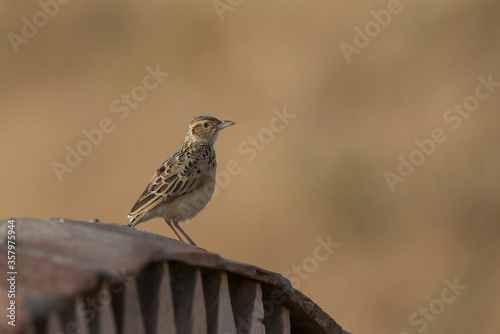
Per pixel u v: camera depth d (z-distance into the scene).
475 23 20.86
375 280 17.05
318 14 21.42
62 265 2.82
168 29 21.89
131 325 3.04
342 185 17.97
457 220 17.75
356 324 16.64
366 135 18.84
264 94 19.77
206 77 20.52
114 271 2.89
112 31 22.38
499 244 17.39
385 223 17.77
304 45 20.81
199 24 21.70
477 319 16.44
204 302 3.64
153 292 3.28
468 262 17.22
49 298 2.61
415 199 18.12
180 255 3.35
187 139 10.05
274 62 20.48
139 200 9.39
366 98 19.62
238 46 21.09
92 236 3.18
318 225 17.45
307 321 4.75
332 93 19.73
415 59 20.36
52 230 3.16
